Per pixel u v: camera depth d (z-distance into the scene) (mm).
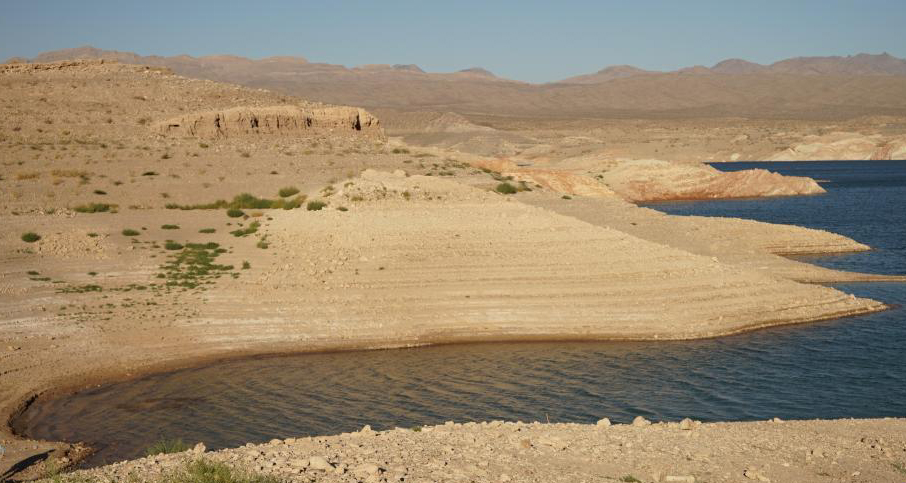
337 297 30922
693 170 103062
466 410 21453
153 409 21578
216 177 50219
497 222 38156
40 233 36250
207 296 30578
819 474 13984
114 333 27047
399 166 58219
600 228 37750
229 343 27094
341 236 36500
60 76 69188
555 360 26188
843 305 33031
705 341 28609
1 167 47719
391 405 21875
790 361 26141
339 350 27125
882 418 19781
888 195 102562
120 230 37906
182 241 36906
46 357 24859
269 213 41219
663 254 35312
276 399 22375
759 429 17234
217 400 22297
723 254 42031
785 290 33500
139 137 56844
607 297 31688
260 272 33094
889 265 45125
